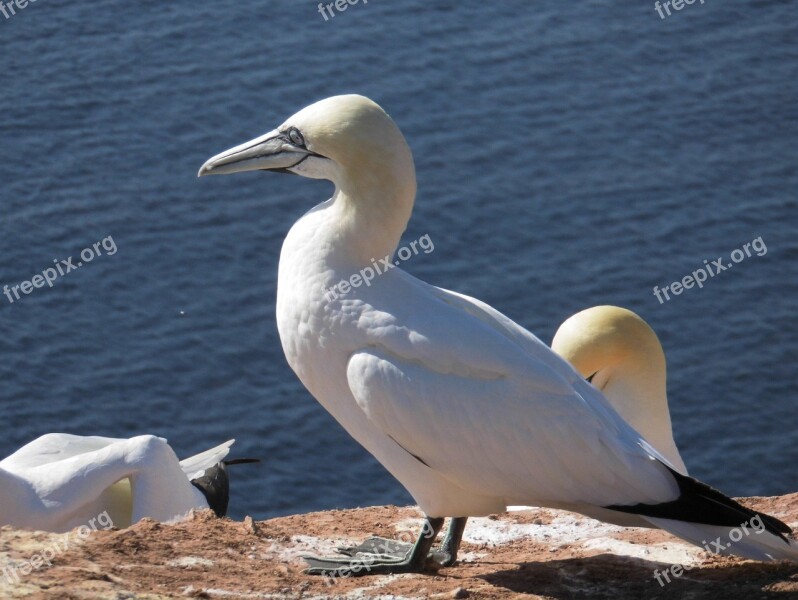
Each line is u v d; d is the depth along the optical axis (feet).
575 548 33.99
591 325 43.09
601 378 44.16
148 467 38.52
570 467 29.48
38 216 113.09
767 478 90.17
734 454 92.12
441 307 30.12
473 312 31.24
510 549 34.68
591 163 118.93
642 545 33.83
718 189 116.26
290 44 133.08
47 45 133.59
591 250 109.81
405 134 121.08
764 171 118.32
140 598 26.63
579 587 30.22
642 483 29.45
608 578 30.89
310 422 95.04
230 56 131.64
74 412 96.78
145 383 99.04
